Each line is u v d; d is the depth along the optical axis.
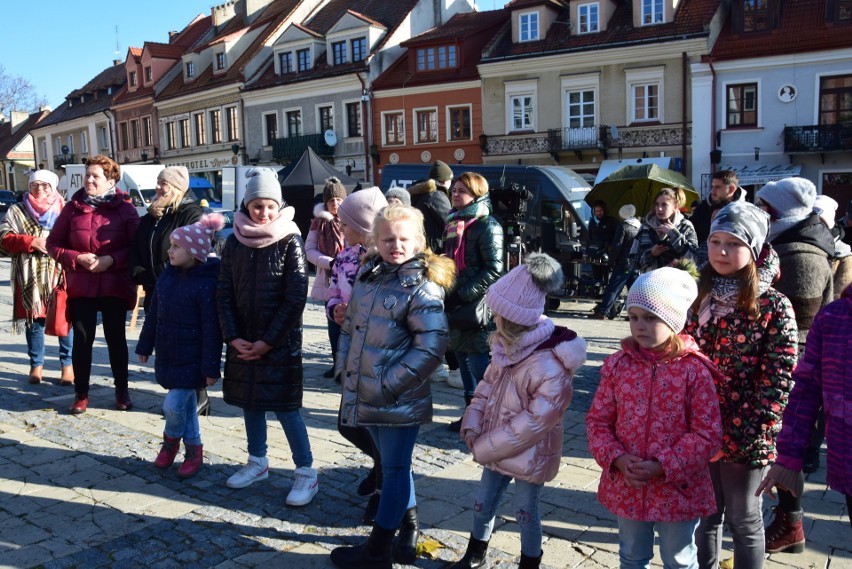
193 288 4.61
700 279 3.12
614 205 14.77
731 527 3.05
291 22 36.66
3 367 7.73
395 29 32.97
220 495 4.40
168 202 5.72
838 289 4.99
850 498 2.60
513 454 3.26
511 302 3.26
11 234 6.62
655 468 2.71
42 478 4.66
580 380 7.25
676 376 2.76
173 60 43.97
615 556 3.66
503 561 3.59
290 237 4.26
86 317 5.96
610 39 26.83
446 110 30.59
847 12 23.58
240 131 37.91
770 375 2.93
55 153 54.22
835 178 24.28
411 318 3.46
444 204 6.68
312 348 8.88
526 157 28.78
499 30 30.14
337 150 33.91
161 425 5.76
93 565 3.56
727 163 25.31
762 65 24.41
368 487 4.38
